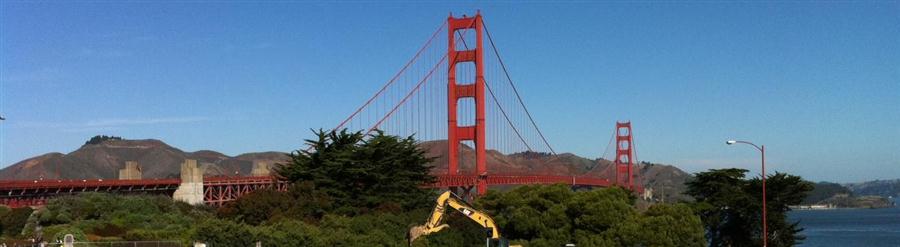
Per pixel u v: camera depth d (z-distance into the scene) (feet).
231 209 296.10
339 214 303.68
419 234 269.03
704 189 343.26
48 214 273.54
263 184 390.01
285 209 293.43
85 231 255.50
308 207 298.97
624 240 268.62
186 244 231.30
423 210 324.80
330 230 255.91
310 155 328.90
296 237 238.48
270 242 231.91
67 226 256.93
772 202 332.39
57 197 290.97
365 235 258.37
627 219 276.00
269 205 294.05
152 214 285.43
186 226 273.95
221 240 230.68
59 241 227.61
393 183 327.67
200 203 348.38
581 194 285.64
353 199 319.06
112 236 251.19
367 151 324.39
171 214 291.99
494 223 266.98
